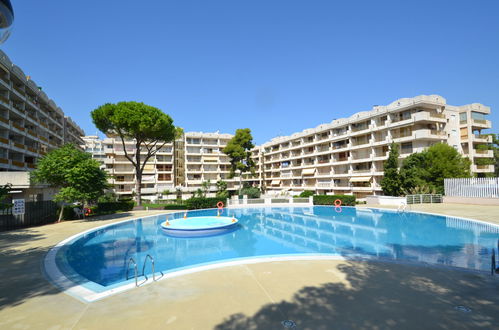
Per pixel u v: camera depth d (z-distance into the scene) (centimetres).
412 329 511
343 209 3278
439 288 721
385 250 1397
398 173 3647
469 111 4156
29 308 641
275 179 7438
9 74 3534
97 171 2445
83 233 1794
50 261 1102
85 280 870
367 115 4612
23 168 3744
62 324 557
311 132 5991
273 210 3344
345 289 721
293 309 604
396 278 805
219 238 1784
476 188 3025
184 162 7119
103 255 1377
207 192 6103
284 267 936
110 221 2380
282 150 6969
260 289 731
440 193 3353
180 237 1819
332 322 541
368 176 4566
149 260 1290
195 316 579
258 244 1606
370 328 516
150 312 604
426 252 1324
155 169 6444
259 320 555
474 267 1052
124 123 3081
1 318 590
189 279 823
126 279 949
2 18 266
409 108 4016
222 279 819
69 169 2231
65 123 5941
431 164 3612
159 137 3497
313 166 5875
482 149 4203
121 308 630
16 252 1275
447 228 1912
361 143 4906
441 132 3875
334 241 1650
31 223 2214
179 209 3353
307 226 2208
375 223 2242
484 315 566
